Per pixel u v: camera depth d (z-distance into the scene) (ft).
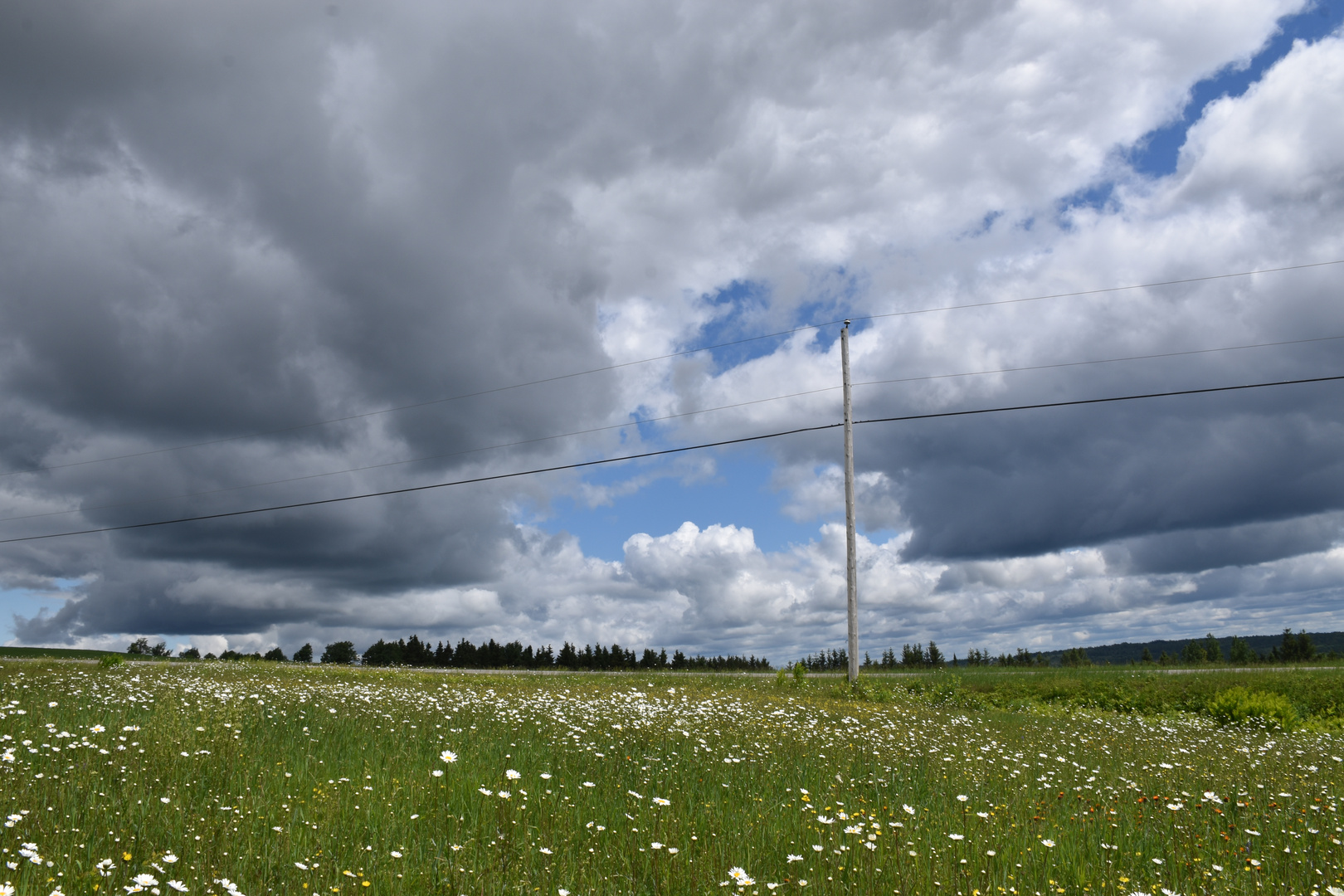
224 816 19.58
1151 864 19.90
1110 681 93.09
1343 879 19.13
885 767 32.96
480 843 18.84
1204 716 68.95
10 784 20.12
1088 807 25.76
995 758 36.96
